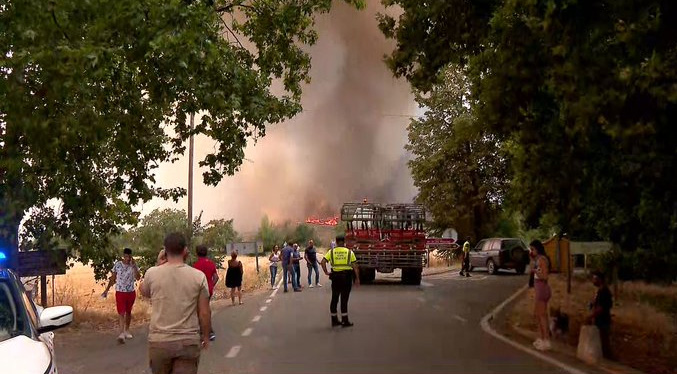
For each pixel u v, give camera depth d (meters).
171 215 25.12
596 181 8.65
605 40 7.33
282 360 9.41
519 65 8.29
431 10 10.65
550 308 14.66
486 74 10.62
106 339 11.89
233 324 13.86
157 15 8.80
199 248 11.88
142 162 13.55
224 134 14.24
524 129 8.82
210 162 14.62
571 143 8.23
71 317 5.14
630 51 6.59
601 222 11.36
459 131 15.17
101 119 10.09
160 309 5.45
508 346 10.62
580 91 6.82
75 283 26.86
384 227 25.64
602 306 9.89
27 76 9.22
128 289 11.66
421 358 9.52
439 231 40.19
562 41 6.90
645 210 8.72
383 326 13.27
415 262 24.92
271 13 14.73
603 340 9.81
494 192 37.69
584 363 9.08
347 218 25.64
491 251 31.20
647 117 6.84
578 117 6.82
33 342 4.36
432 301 18.56
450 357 9.59
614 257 14.66
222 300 20.59
